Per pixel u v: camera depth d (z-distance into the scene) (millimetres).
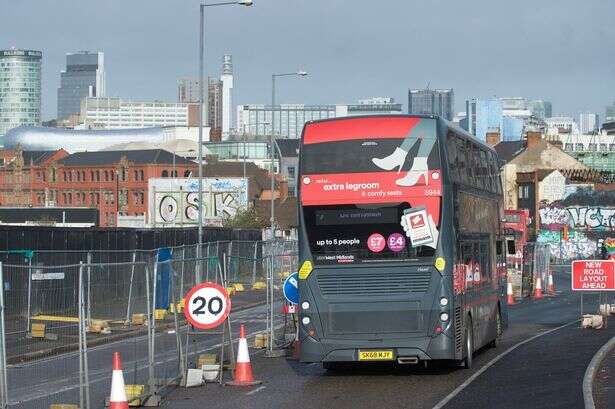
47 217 174250
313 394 30656
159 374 34062
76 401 28641
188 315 31516
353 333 33594
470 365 36406
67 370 28594
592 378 30641
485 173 41781
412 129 33594
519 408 26328
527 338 48219
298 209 34031
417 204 33406
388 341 33438
